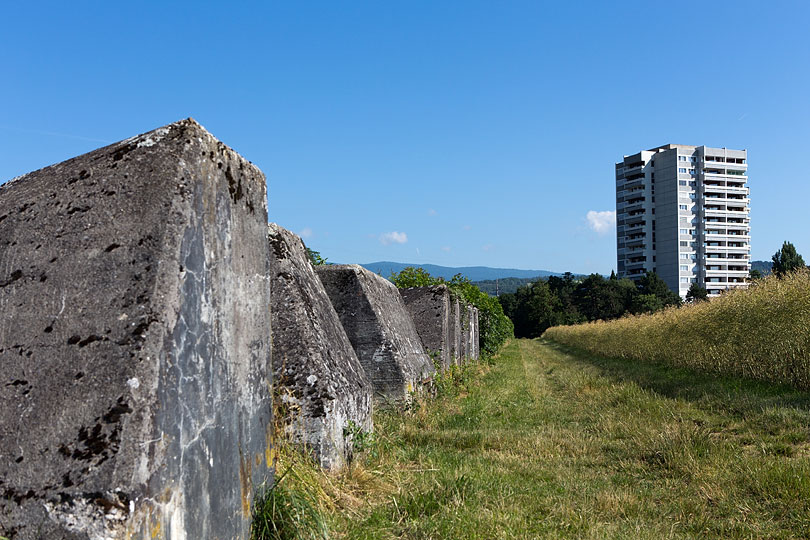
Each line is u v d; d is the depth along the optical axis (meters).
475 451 7.41
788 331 11.20
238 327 3.35
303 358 5.25
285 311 5.45
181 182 2.90
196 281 2.92
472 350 23.45
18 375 2.60
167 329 2.65
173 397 2.65
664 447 7.17
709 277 104.69
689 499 5.39
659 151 111.25
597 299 81.12
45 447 2.43
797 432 7.53
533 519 4.83
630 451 7.41
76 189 3.02
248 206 3.58
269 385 3.78
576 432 8.77
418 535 4.17
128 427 2.40
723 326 14.27
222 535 3.00
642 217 109.06
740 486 5.63
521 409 11.23
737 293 14.65
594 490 5.74
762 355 12.09
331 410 5.12
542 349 42.03
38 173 3.25
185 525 2.67
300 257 6.20
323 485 4.64
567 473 6.44
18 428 2.49
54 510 2.32
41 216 3.00
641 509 5.17
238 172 3.47
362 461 5.61
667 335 18.88
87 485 2.31
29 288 2.80
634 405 10.70
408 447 6.94
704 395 10.85
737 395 10.41
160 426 2.54
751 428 8.16
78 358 2.56
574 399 12.75
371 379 8.98
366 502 4.83
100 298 2.68
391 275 21.08
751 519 4.82
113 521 2.29
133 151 3.01
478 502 5.06
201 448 2.85
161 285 2.68
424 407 9.51
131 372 2.48
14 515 2.35
